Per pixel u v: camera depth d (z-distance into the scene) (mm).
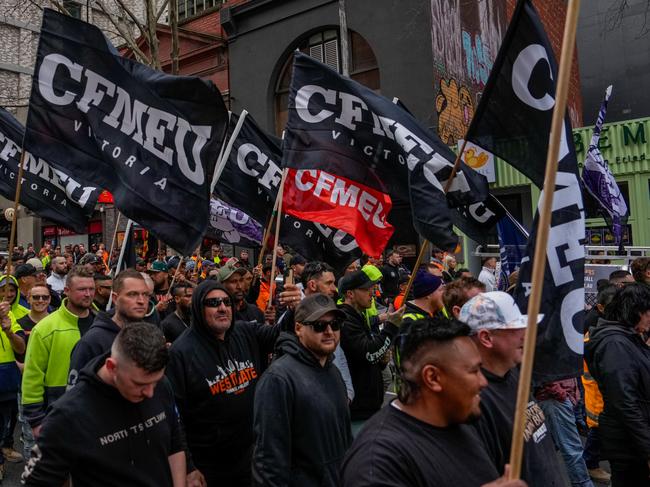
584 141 12883
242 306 5492
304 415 2965
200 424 3637
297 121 4945
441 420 1953
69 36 4453
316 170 5051
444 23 15164
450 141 14977
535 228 3178
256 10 17953
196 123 4562
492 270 10695
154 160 4473
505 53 3676
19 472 5754
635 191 12352
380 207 4984
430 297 4637
